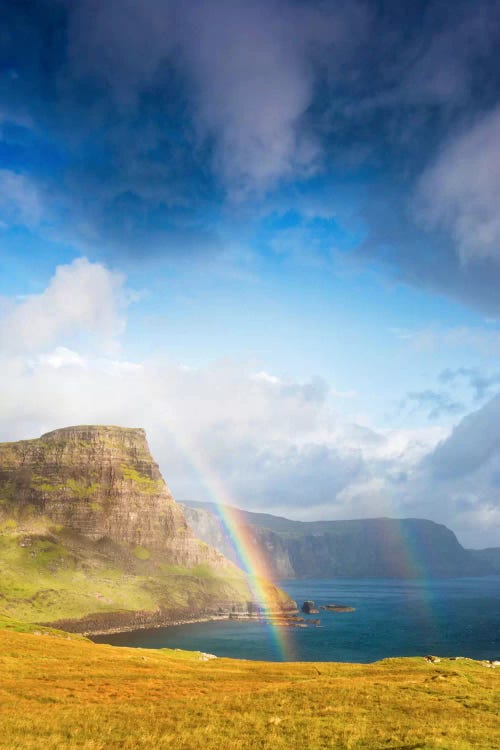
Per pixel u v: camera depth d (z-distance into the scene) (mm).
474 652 171250
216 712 38938
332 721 34938
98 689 51000
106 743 31234
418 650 176625
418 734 30906
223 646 192000
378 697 43000
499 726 33312
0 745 30016
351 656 166625
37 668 62656
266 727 34062
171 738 31828
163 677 61344
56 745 30312
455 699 42094
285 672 68375
